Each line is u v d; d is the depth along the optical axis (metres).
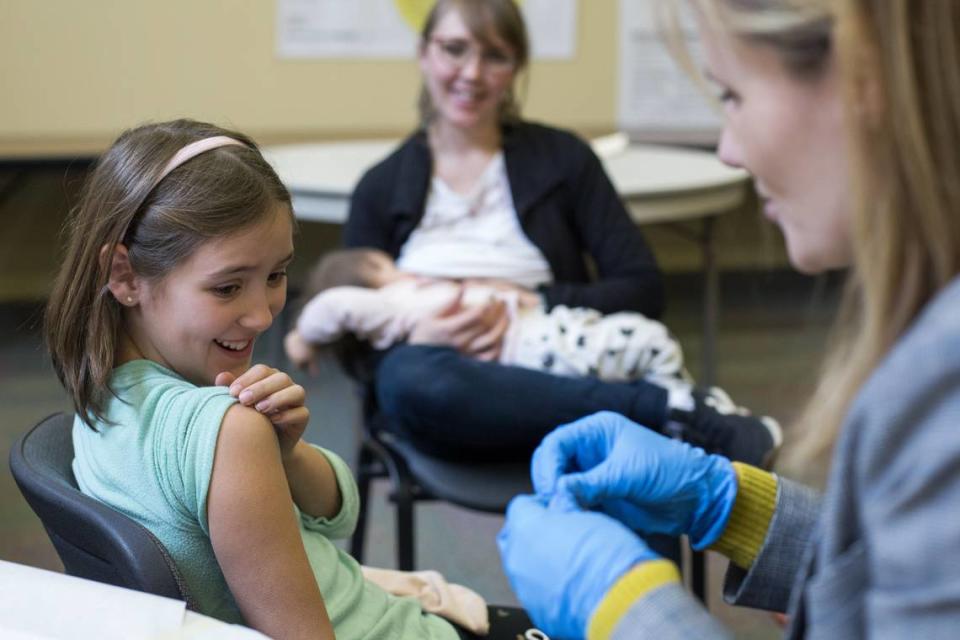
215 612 0.96
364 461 1.97
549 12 4.46
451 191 2.23
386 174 2.26
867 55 0.57
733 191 2.98
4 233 4.18
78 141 3.99
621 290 2.13
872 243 0.58
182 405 0.94
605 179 2.23
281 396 0.95
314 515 1.09
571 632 0.72
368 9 4.32
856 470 0.57
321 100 4.37
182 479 0.92
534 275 2.19
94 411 0.98
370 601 1.08
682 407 1.74
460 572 2.39
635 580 0.70
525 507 0.80
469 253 2.19
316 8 4.27
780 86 0.63
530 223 2.19
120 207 0.97
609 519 0.76
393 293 1.97
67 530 0.96
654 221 2.79
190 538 0.94
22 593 0.80
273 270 1.02
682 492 0.92
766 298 4.71
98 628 0.76
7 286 4.23
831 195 0.64
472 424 1.75
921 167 0.56
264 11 4.23
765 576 0.94
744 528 0.95
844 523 0.59
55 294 1.01
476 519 2.68
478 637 1.18
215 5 4.18
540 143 2.22
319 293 2.09
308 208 2.70
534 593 0.74
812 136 0.63
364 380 1.99
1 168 3.47
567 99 4.56
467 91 2.15
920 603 0.53
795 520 0.94
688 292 4.78
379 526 2.62
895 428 0.54
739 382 3.66
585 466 0.95
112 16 4.09
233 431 0.92
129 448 0.96
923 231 0.57
